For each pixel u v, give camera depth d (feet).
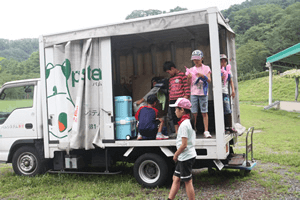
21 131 20.75
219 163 16.39
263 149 27.81
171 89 18.79
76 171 20.65
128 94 25.14
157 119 17.80
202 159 16.47
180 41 23.85
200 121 20.79
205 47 23.13
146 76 24.93
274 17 343.05
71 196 16.11
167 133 18.79
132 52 25.50
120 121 18.10
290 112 65.10
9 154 21.13
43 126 19.43
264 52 284.00
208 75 16.99
